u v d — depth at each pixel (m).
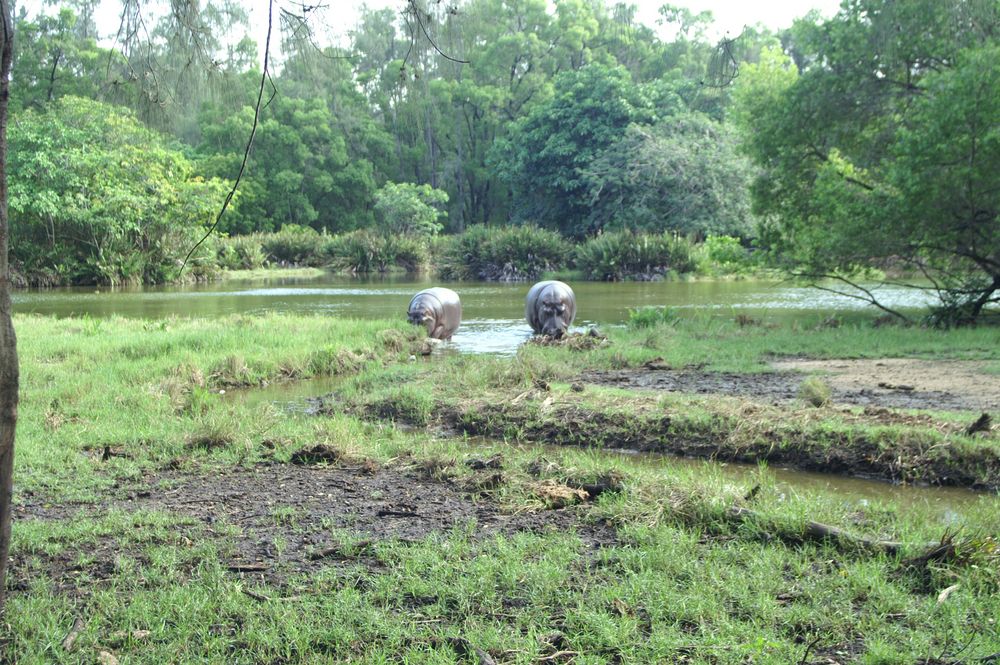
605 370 13.62
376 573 5.48
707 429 9.30
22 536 6.01
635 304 26.72
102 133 34.16
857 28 19.98
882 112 21.02
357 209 67.44
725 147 49.53
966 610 4.83
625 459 8.93
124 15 6.46
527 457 8.35
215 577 5.27
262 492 7.32
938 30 18.94
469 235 45.56
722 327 18.19
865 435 8.58
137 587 5.25
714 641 4.51
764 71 22.28
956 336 16.12
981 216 17.77
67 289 35.28
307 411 11.19
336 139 64.25
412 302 18.41
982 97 16.45
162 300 29.19
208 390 12.34
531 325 19.33
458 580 5.27
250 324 18.39
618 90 55.31
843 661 4.38
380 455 8.48
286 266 52.69
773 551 5.74
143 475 7.89
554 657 4.39
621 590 5.10
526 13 67.19
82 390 11.22
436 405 10.80
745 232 49.00
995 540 5.64
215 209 40.34
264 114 60.41
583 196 54.03
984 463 8.00
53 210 33.66
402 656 4.43
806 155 21.59
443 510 6.79
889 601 4.96
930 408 10.09
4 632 4.63
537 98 66.56
